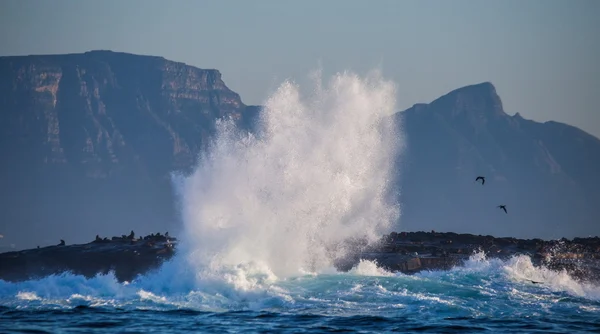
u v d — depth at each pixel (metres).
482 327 113.88
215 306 125.94
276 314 120.38
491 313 123.44
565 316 123.25
